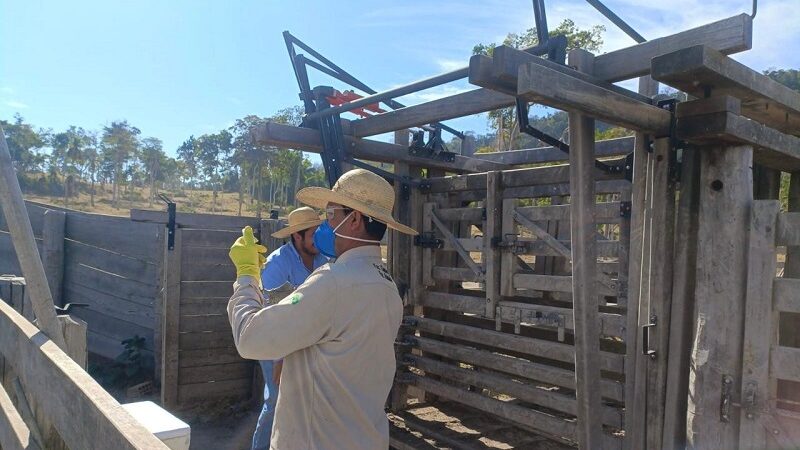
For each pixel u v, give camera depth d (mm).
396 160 5797
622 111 2979
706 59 2695
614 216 4320
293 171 58125
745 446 2928
